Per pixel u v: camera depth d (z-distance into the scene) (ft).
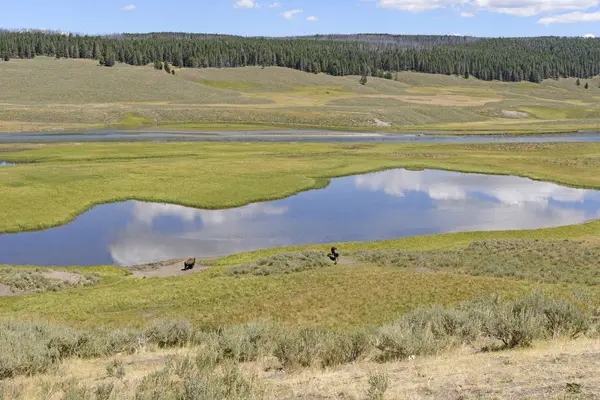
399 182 247.70
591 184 240.12
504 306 66.13
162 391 37.37
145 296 108.27
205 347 56.24
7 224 172.35
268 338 59.62
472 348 54.19
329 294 101.24
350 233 172.65
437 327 60.49
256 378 43.32
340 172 263.49
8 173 231.50
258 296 103.91
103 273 134.10
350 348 54.03
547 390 34.71
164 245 159.63
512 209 200.13
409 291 100.12
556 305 60.75
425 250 147.43
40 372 52.90
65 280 125.70
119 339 67.72
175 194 212.23
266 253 148.97
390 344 53.83
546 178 254.27
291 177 246.27
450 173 270.05
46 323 76.28
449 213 195.21
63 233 169.48
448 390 36.99
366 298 97.45
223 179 236.43
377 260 133.59
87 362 58.70
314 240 165.68
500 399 33.86
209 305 100.32
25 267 135.64
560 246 140.97
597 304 83.05
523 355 44.98
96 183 221.87
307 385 41.52
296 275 119.14
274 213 194.90
